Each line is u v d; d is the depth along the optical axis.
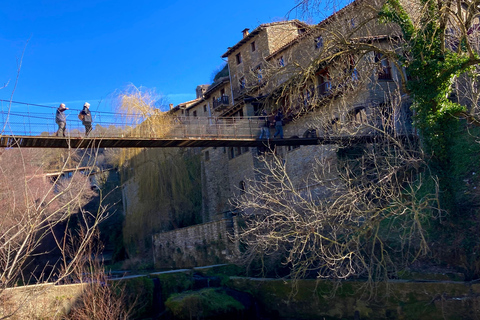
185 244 24.81
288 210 13.55
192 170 35.12
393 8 13.66
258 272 17.23
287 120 25.03
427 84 12.93
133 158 34.94
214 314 13.61
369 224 11.38
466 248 12.27
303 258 15.61
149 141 15.03
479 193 13.86
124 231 36.12
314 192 22.70
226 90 37.25
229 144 16.78
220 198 32.19
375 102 20.41
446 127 13.14
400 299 11.74
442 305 10.84
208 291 14.76
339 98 20.92
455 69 12.26
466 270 11.85
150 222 32.62
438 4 12.19
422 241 11.38
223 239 20.58
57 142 13.14
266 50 31.92
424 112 13.14
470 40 15.85
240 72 35.22
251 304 14.84
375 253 13.99
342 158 20.89
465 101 17.58
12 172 16.61
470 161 15.40
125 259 35.41
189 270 16.91
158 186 32.44
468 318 10.41
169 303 13.84
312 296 13.68
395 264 12.98
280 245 15.82
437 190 11.38
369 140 16.84
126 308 13.69
